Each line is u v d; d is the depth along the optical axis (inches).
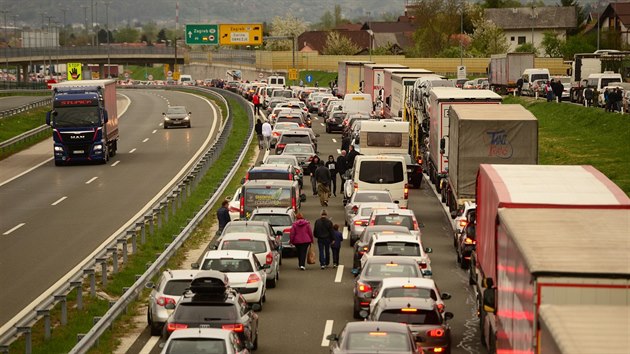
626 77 4717.0
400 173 2364.7
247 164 3225.9
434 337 1127.6
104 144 3218.5
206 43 7534.5
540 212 892.0
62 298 1295.5
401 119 3523.6
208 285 1138.7
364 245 1711.4
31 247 1895.9
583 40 7504.9
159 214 2069.4
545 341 617.3
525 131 2049.7
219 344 966.4
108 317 1262.3
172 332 1037.2
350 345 963.3
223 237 1621.6
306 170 3034.0
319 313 1448.1
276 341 1284.4
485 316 1221.7
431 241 2047.2
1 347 1083.9
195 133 4242.1
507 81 5334.6
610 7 7795.3
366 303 1366.9
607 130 3548.2
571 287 684.1
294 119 3905.0
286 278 1713.8
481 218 1243.2
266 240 1622.8
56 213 2294.5
